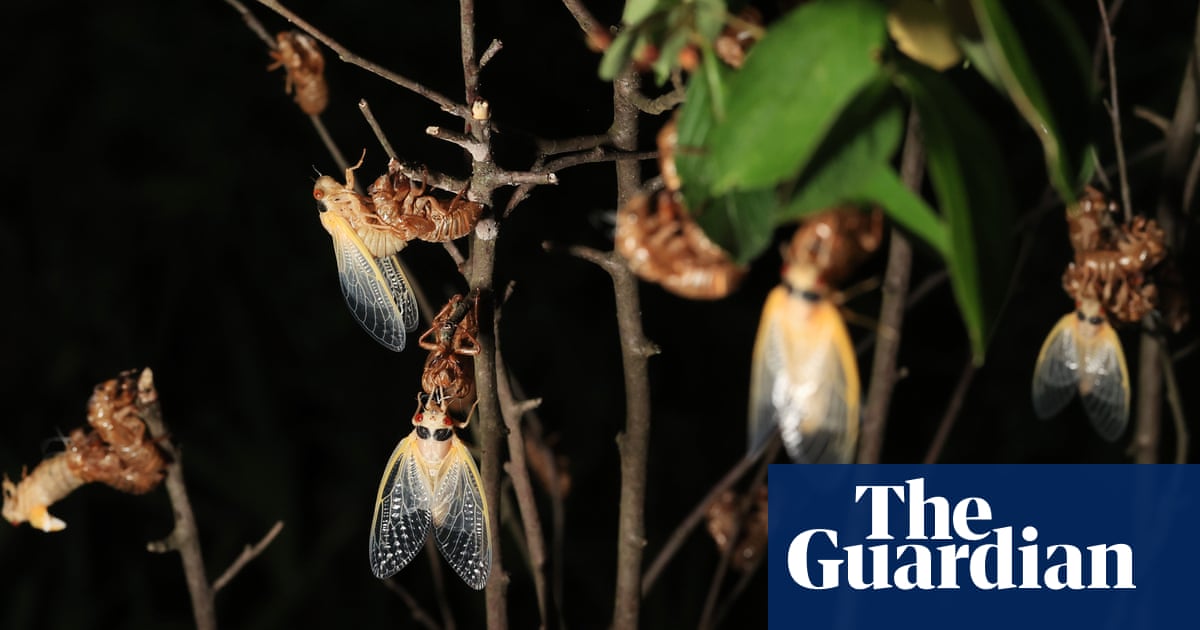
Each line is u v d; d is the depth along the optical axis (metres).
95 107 1.05
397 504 0.43
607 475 0.90
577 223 1.00
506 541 0.80
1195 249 0.66
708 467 0.91
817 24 0.31
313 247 1.00
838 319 0.35
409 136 0.99
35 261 1.00
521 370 0.94
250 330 0.97
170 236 1.01
